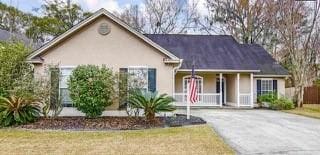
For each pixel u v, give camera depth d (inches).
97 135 513.0
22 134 521.0
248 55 1091.9
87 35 724.0
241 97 1008.9
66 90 706.2
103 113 695.7
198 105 999.6
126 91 668.7
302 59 1088.2
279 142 454.0
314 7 1059.9
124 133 528.7
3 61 673.0
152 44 725.3
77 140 474.9
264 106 1019.9
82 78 644.1
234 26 1582.2
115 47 726.5
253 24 1537.9
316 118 745.6
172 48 1087.6
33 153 395.5
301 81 1087.6
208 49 1101.7
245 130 552.7
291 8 1056.2
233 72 1007.6
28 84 637.9
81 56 722.8
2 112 587.5
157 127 581.9
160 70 732.7
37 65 716.0
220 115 770.2
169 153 393.1
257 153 391.2
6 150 411.8
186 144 442.3
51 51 721.0
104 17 722.2
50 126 587.2
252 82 1020.5
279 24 1088.8
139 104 620.1
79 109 652.7
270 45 1530.5
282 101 979.3
